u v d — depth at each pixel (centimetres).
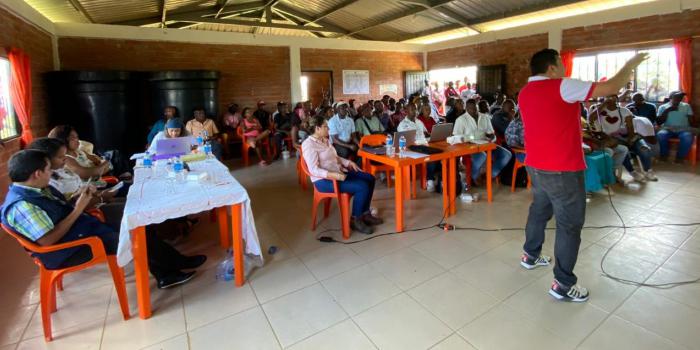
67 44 629
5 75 407
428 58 1005
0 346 190
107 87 551
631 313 197
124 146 581
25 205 182
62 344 190
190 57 730
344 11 860
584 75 694
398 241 301
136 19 750
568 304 208
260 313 211
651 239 286
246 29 1002
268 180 530
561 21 705
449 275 245
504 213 357
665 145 542
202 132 563
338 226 339
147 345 188
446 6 745
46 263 190
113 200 297
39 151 192
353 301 220
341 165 346
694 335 179
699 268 240
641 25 607
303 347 182
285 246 299
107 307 223
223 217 297
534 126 201
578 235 203
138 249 202
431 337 186
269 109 820
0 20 395
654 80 617
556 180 197
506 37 800
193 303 223
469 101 451
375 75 948
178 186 247
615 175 439
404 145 347
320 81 1045
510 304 210
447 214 349
